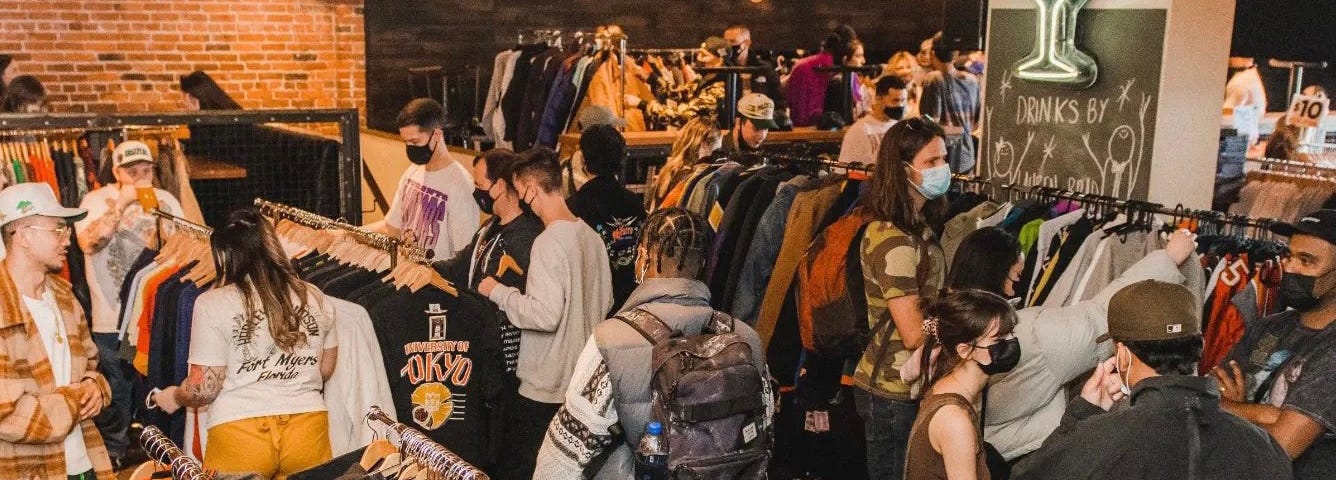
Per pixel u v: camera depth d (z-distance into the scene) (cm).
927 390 283
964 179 425
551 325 375
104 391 362
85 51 867
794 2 1140
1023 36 455
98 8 866
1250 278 352
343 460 270
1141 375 247
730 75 679
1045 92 448
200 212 509
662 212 279
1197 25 405
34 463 338
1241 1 597
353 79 966
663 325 267
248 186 532
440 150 490
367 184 828
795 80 865
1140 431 235
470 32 1005
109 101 882
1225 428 235
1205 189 422
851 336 358
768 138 661
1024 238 384
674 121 725
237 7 915
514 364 414
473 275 413
